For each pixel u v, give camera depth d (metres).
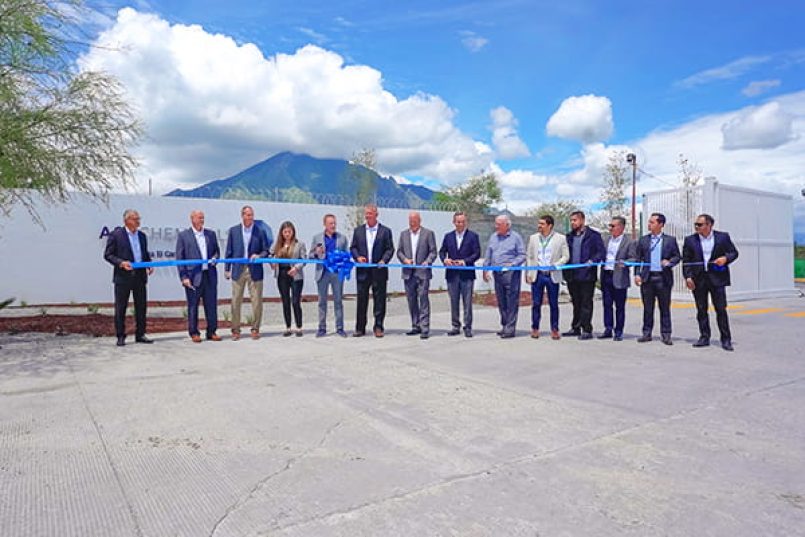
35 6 8.52
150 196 15.77
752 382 6.24
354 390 5.87
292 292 9.44
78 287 14.99
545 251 9.16
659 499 3.35
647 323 8.81
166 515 3.15
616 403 5.41
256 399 5.50
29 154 9.04
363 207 19.14
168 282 15.98
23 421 4.79
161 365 7.04
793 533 2.95
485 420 4.88
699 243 8.33
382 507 3.25
